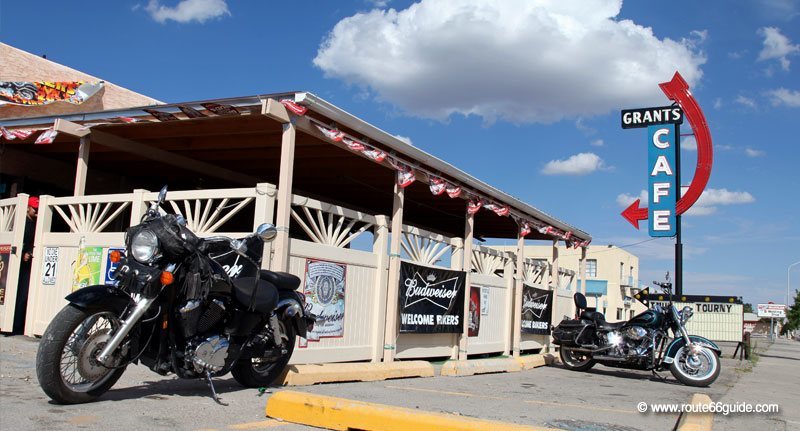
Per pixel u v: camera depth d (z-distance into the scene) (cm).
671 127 2156
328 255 870
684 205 2108
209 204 821
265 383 653
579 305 1277
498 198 1303
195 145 1031
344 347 897
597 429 563
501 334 1371
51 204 989
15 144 1131
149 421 466
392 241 991
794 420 717
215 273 543
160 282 494
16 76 1280
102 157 1180
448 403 654
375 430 469
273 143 959
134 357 514
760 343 4409
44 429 421
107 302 496
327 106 807
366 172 1177
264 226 596
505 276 1402
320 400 495
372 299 962
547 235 1734
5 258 1005
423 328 1055
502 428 450
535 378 1035
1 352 788
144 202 880
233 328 571
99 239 915
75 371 510
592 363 1216
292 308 650
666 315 1122
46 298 962
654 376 1206
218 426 470
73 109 1346
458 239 1191
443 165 1081
